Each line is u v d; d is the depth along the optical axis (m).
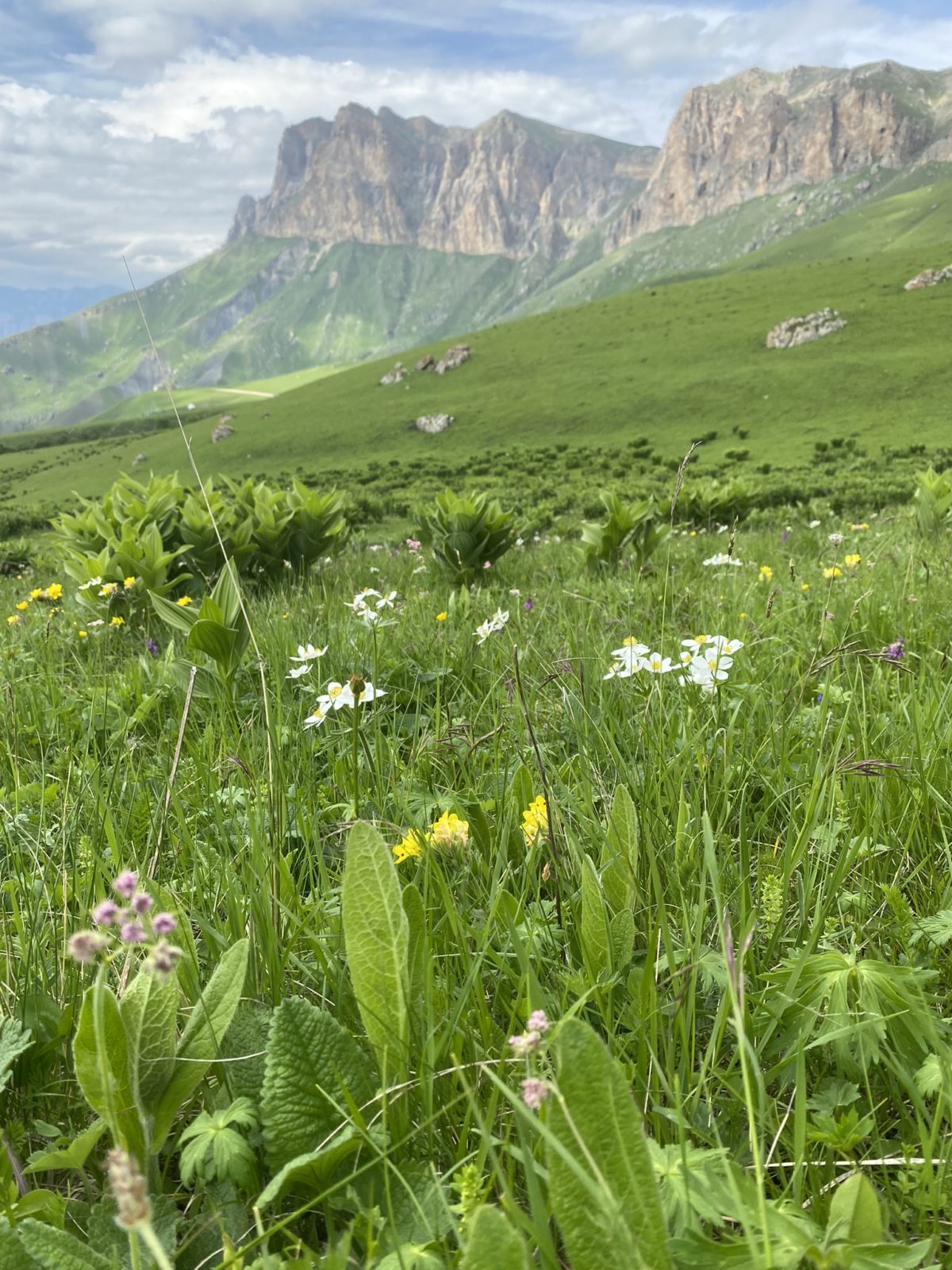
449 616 4.94
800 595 4.92
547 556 9.99
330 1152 1.09
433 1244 0.99
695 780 2.15
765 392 85.38
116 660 5.13
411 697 3.52
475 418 96.62
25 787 2.78
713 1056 1.27
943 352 85.06
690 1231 0.95
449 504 7.86
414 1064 1.30
